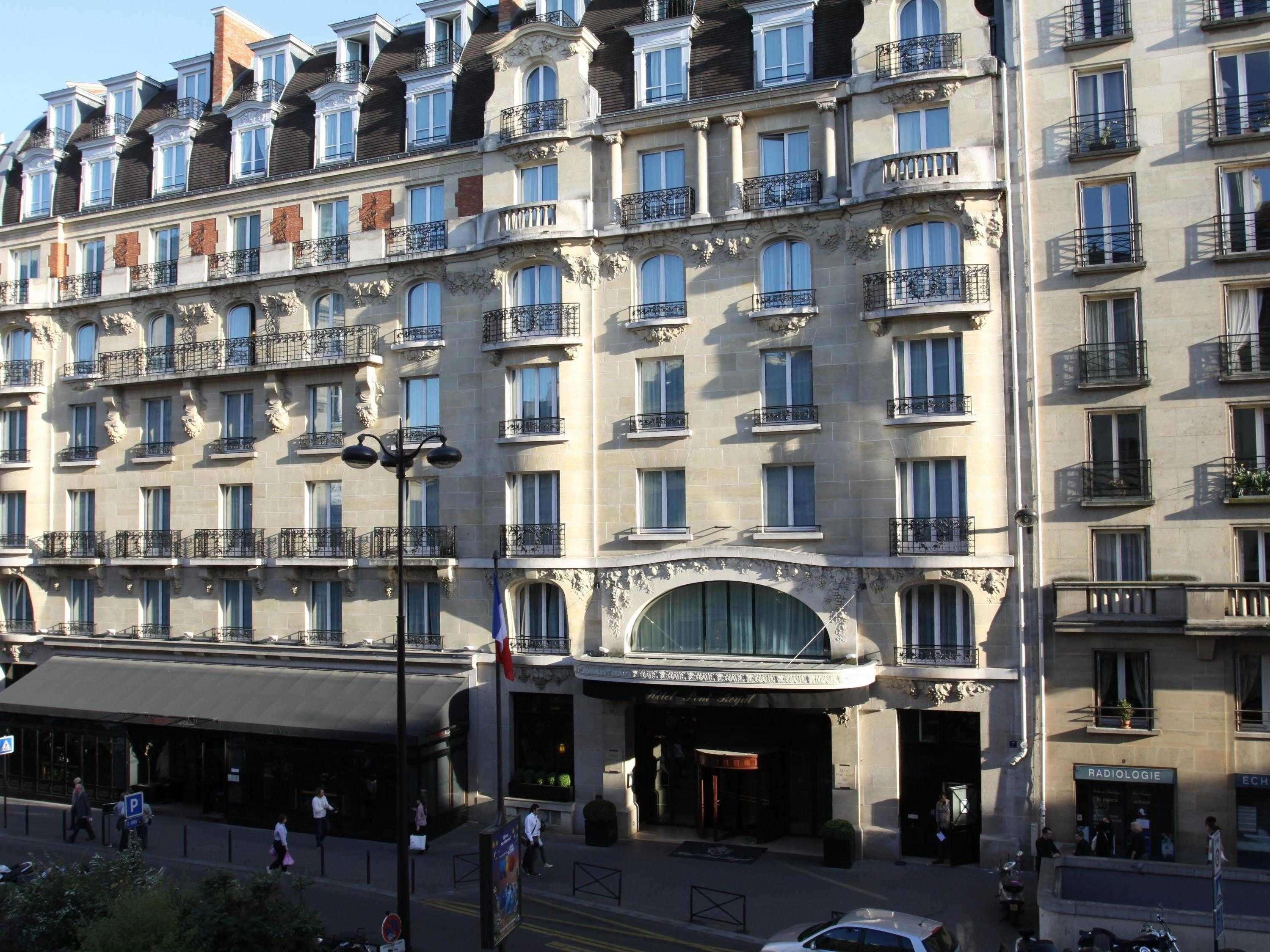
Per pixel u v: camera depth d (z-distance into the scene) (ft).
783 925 72.74
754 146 94.22
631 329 95.96
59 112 134.51
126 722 106.63
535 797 97.71
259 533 111.24
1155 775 80.64
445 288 104.06
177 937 53.62
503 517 99.66
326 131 112.16
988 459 84.99
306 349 109.50
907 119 89.15
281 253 111.34
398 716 62.39
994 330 85.61
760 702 86.07
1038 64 86.28
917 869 84.79
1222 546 80.64
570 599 96.99
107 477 120.67
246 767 102.58
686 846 91.86
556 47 99.81
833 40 93.50
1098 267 83.41
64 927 58.03
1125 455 83.56
